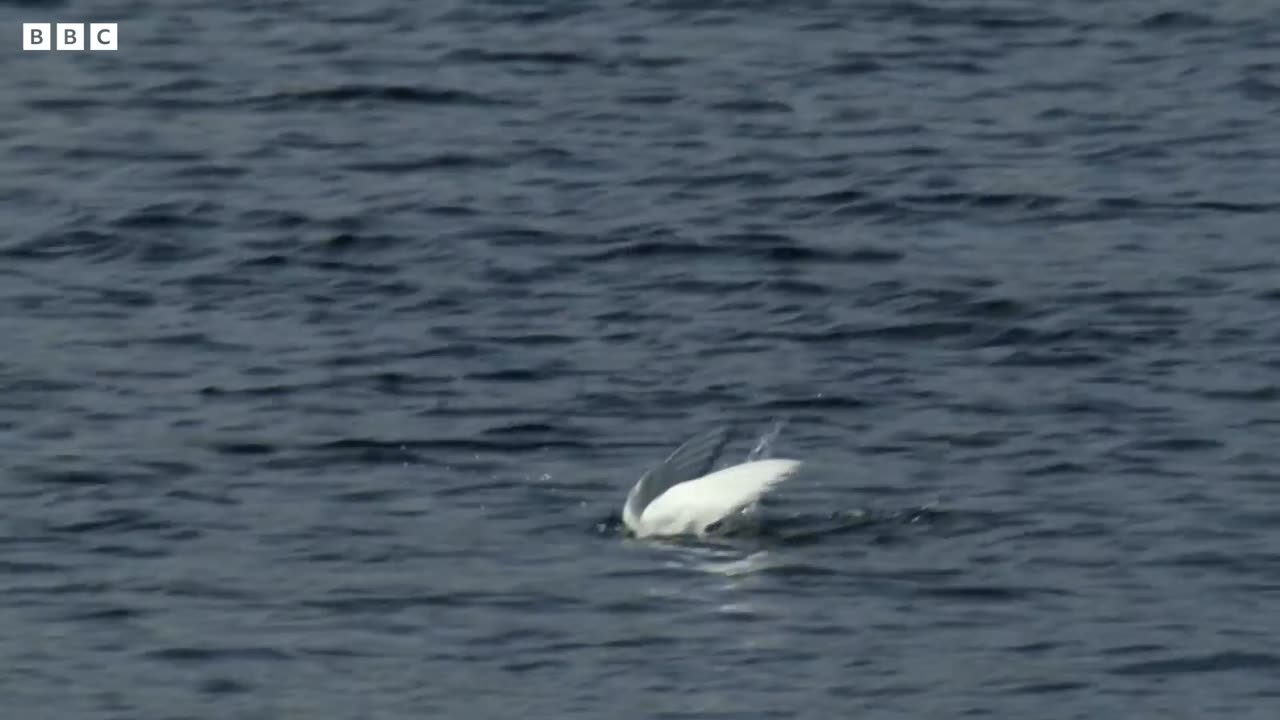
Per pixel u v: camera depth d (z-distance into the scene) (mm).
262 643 26859
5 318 37156
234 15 51688
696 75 47969
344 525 29953
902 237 40188
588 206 41531
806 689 25844
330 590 28156
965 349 35875
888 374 34969
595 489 31125
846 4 52031
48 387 34438
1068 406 33625
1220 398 33750
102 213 41438
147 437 32719
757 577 28406
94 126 45719
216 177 43094
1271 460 31594
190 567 28750
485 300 37750
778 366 35281
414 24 50906
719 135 44812
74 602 27875
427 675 26156
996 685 25906
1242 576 28359
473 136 44938
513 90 47219
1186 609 27578
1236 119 45438
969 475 31422
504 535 29656
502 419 33375
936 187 42250
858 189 42125
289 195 42156
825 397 34188
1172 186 42219
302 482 31328
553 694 25719
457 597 27969
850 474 31547
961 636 27062
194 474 31516
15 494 30828
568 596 27922
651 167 43312
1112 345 35688
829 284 38281
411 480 31422
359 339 36250
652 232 40281
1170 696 25688
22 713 25344
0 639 26938
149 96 47188
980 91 47094
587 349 35906
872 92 47031
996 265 38844
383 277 38719
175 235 40500
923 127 45156
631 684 25906
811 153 43875
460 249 39750
